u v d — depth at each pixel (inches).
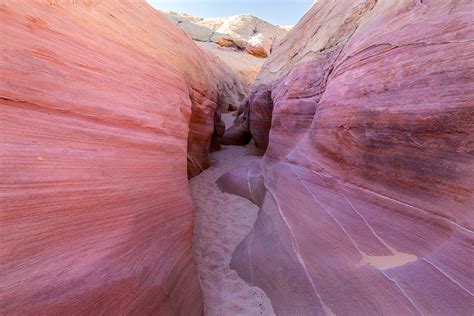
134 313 85.6
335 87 167.3
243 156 464.1
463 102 90.9
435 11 113.0
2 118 75.8
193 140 340.2
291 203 182.9
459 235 85.0
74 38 117.8
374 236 113.5
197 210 251.6
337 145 151.7
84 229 83.9
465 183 87.2
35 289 62.4
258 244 181.6
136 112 139.9
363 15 197.8
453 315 74.4
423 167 101.7
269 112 396.2
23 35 92.8
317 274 126.8
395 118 113.9
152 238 114.3
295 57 309.4
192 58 321.4
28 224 69.2
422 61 108.8
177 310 110.8
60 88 100.0
